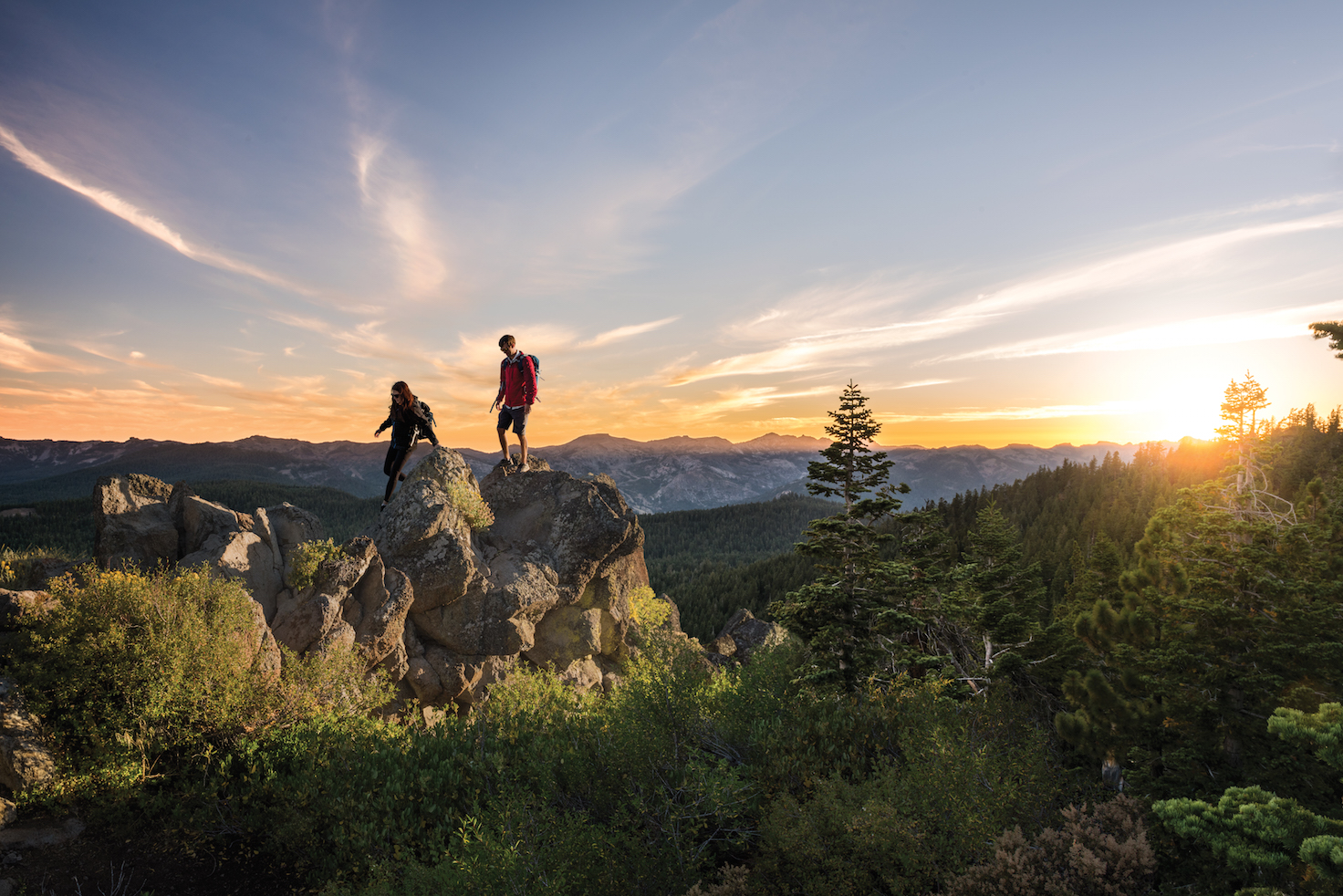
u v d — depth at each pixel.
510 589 18.42
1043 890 5.90
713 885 7.05
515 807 7.43
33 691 8.96
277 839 8.19
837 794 7.90
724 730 10.04
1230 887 6.59
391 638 15.76
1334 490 21.22
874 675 16.11
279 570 15.12
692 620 117.06
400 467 15.20
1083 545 83.44
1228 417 44.97
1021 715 12.12
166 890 7.77
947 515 130.62
